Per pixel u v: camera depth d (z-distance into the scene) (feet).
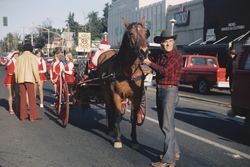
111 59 30.66
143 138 33.37
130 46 26.50
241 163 26.86
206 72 77.30
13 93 52.03
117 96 29.17
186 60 82.69
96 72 35.73
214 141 33.06
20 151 29.12
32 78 40.88
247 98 32.86
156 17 158.40
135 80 28.35
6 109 49.16
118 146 30.09
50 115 44.80
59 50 51.57
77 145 30.96
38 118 41.68
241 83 33.71
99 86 36.76
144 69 30.99
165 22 150.41
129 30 26.61
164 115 24.64
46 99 60.23
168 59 24.39
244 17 105.91
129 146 30.68
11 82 45.29
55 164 25.99
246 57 33.94
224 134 35.99
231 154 29.12
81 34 83.05
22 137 33.60
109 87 30.17
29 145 30.89
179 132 36.45
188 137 34.47
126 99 32.24
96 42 94.84
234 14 109.60
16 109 48.96
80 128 37.55
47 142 31.89
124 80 28.32
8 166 25.54
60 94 40.14
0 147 30.22
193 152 29.40
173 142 24.88
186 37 135.33
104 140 32.71
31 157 27.58
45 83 92.02
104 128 37.63
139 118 37.50
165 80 24.48
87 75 38.73
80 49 83.10
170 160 24.81
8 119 42.09
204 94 78.23
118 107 29.32
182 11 137.18
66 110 37.55
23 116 41.60
